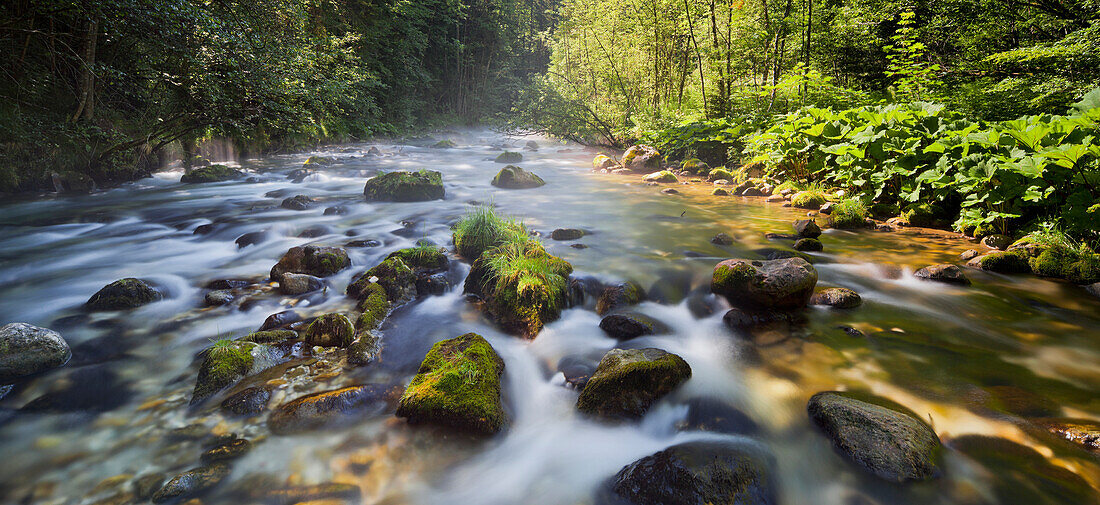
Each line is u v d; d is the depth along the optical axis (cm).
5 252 597
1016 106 1045
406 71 2942
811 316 413
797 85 1459
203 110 1095
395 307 435
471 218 596
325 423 275
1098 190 526
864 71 1620
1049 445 250
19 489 227
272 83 1068
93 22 819
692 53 2017
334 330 361
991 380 316
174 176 1220
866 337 376
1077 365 333
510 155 1695
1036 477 230
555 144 2498
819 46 1555
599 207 871
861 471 238
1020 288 478
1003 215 599
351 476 241
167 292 461
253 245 621
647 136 1689
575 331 399
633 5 2034
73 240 654
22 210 822
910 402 292
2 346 309
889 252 595
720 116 1733
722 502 216
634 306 439
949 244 628
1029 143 589
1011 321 405
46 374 317
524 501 231
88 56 950
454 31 3625
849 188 879
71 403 290
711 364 342
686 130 1502
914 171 730
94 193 989
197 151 1373
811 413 282
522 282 417
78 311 418
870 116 831
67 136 951
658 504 220
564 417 294
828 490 232
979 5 1326
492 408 278
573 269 510
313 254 511
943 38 1441
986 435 260
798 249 607
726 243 627
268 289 472
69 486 229
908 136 772
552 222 745
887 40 1507
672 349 364
